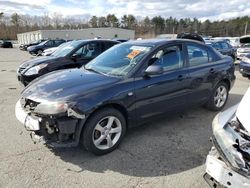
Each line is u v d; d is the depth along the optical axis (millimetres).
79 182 3021
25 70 6977
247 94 2914
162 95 4223
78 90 3455
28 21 94812
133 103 3842
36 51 26328
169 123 4855
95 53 7746
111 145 3713
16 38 88812
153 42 4516
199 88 4914
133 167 3352
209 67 5105
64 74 4195
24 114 3562
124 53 4449
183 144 4004
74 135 3326
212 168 2479
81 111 3266
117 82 3730
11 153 3635
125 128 3887
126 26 93562
